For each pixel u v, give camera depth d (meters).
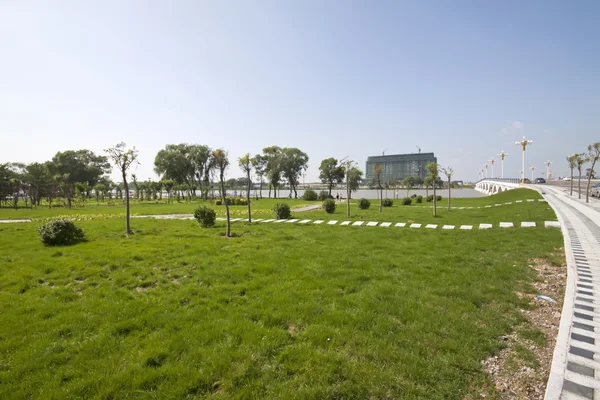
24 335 4.98
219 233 14.97
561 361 4.12
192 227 17.36
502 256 9.86
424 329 5.04
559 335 4.82
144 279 7.85
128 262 9.41
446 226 17.16
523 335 4.93
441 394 3.57
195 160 69.75
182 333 4.93
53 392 3.62
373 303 6.08
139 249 10.99
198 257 9.91
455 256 9.89
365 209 30.56
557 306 6.06
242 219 21.98
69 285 7.48
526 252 10.32
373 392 3.61
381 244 12.02
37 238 13.52
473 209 29.36
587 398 3.41
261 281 7.50
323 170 66.69
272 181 68.56
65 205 42.41
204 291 6.89
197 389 3.71
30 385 3.77
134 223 19.34
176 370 3.99
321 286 7.11
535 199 33.16
